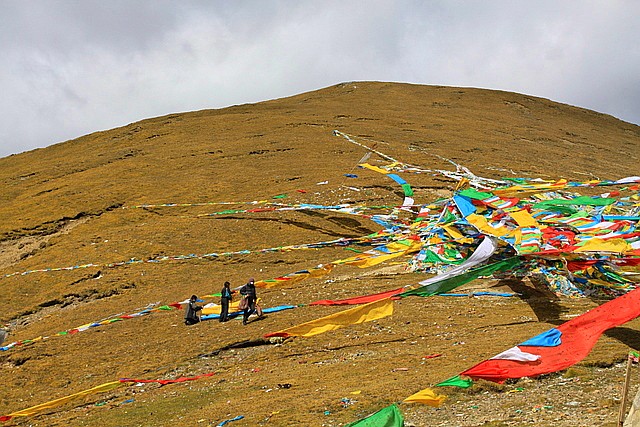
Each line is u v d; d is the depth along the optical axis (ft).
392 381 53.83
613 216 95.45
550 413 41.96
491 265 67.26
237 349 76.95
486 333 69.05
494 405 45.29
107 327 92.22
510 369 37.86
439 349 64.34
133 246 132.87
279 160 197.47
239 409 52.75
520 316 75.15
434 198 157.17
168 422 53.62
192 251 130.31
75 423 58.44
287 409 50.03
